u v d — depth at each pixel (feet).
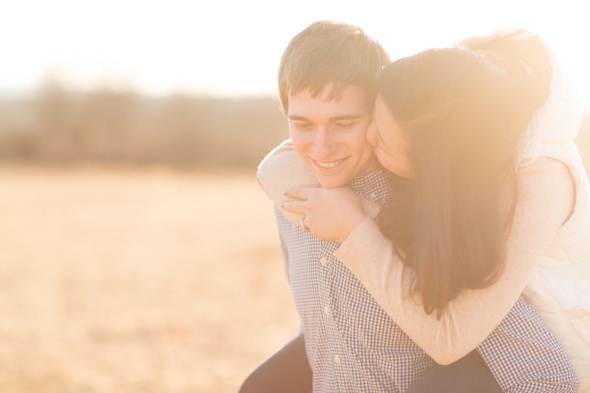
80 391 18.83
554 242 5.57
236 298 31.42
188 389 19.31
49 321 27.27
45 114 175.42
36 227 59.36
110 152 159.43
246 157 155.94
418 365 5.94
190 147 158.51
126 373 20.58
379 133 5.32
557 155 5.32
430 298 5.16
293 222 6.26
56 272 38.45
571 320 5.66
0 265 40.63
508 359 5.52
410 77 5.08
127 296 32.12
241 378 20.43
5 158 151.43
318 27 5.65
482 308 5.31
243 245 46.98
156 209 74.69
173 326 26.53
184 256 43.47
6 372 20.25
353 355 5.97
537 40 5.53
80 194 91.81
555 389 5.43
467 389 5.54
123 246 48.52
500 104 5.07
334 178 5.78
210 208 76.23
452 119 5.02
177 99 165.68
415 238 5.21
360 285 5.88
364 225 5.56
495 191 5.16
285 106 5.89
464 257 5.10
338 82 5.44
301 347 7.02
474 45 5.64
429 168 5.06
